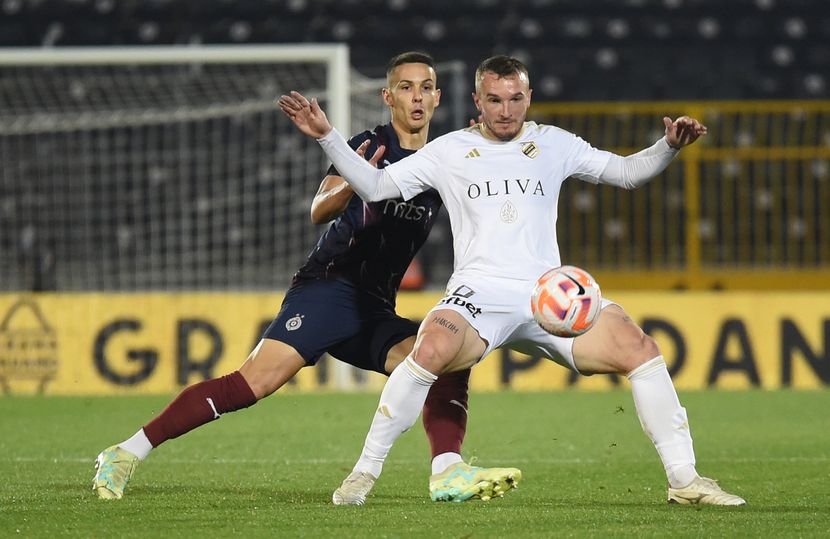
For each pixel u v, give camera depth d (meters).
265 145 56.41
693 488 16.59
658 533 13.86
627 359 16.69
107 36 61.78
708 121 53.91
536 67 61.91
